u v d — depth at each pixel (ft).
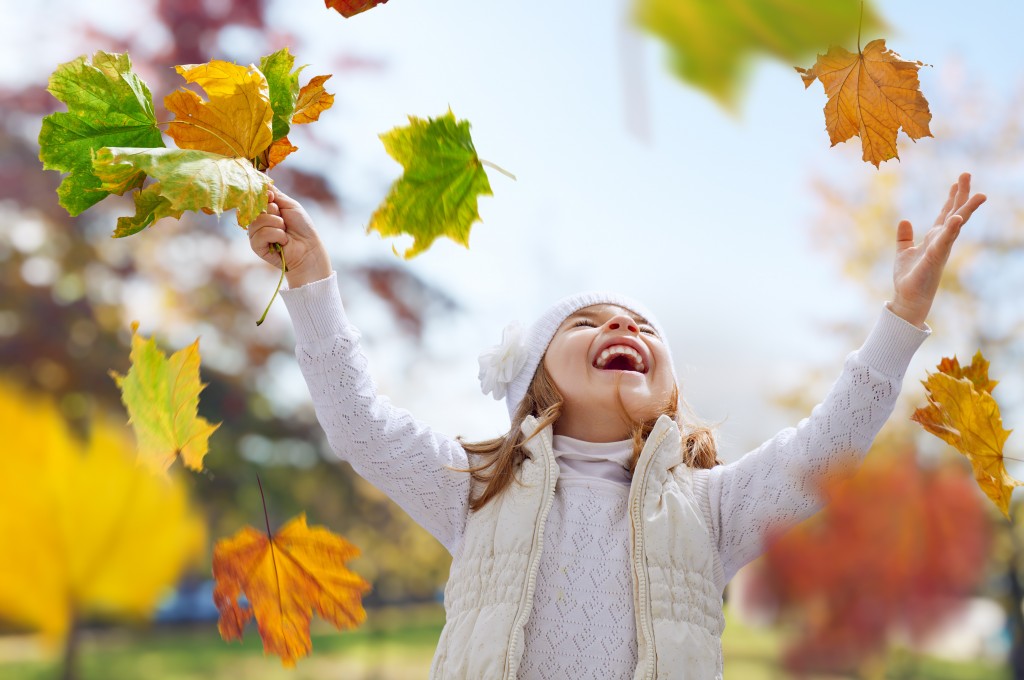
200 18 21.58
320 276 5.19
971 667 12.45
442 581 29.76
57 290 22.85
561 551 5.25
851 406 5.15
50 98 22.43
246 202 2.92
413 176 2.70
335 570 3.73
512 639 4.88
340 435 5.41
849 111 1.95
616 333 5.93
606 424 5.85
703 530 5.35
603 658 4.98
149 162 2.77
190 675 21.57
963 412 3.83
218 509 24.75
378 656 27.89
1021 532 14.02
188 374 2.97
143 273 23.89
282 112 3.32
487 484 5.63
